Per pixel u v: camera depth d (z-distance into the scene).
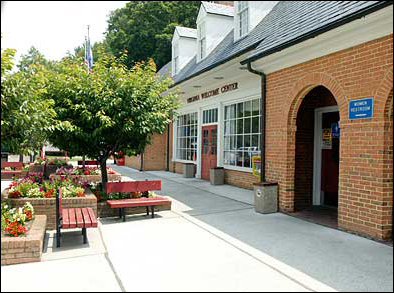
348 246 5.57
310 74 7.34
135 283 4.21
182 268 4.69
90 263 4.91
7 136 6.17
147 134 9.22
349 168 6.38
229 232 6.52
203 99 15.00
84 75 8.77
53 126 6.91
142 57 26.33
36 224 5.83
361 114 6.12
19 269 4.70
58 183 8.44
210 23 14.84
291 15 9.32
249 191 11.39
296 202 9.17
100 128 8.18
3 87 5.72
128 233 6.50
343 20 5.91
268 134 8.77
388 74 5.64
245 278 4.34
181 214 8.13
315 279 4.30
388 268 4.64
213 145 14.41
